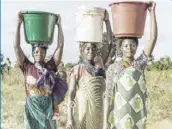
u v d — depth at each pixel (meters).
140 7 8.52
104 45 9.04
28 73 8.81
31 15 8.70
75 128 8.85
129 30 8.52
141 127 8.48
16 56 8.81
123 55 8.49
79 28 8.93
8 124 12.63
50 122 8.87
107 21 9.03
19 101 13.82
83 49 8.91
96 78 8.81
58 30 8.95
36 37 8.74
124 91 8.40
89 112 8.80
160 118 13.12
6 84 14.66
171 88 14.34
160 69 14.98
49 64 8.94
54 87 8.94
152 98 13.91
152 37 8.52
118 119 8.45
